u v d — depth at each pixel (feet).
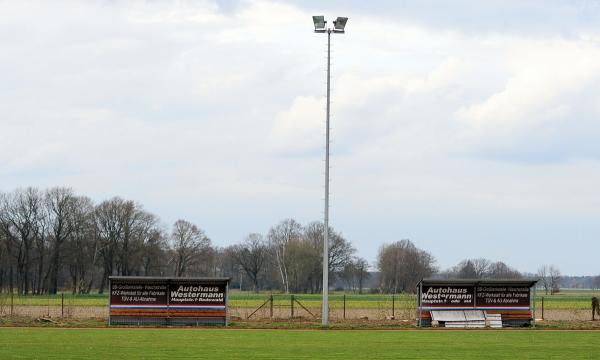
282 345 125.90
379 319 196.34
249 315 199.62
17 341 128.47
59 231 451.53
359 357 109.19
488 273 621.31
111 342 128.16
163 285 173.37
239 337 141.28
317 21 180.34
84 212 464.65
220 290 174.29
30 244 454.81
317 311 238.07
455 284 175.94
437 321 173.37
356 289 637.30
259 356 109.40
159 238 489.26
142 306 172.55
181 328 164.76
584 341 137.08
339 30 180.24
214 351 115.44
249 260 647.97
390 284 569.64
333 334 150.61
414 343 131.34
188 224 542.16
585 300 382.01
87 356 106.83
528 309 176.35
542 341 136.67
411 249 583.58
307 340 135.85
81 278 466.29
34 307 256.52
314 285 605.31
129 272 480.23
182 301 173.27
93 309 245.45
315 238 584.40
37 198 455.22
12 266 460.55
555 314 237.45
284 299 376.27
